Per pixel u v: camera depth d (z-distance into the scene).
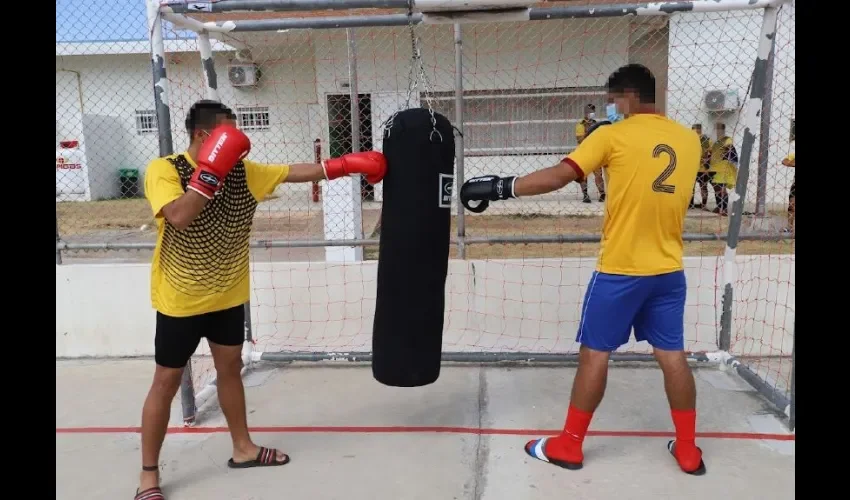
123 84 14.20
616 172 2.74
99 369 4.66
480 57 7.52
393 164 2.88
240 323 2.98
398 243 2.88
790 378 3.77
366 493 2.85
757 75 3.75
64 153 13.91
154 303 2.76
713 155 7.14
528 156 7.48
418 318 2.91
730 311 4.26
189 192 2.46
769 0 3.46
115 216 11.59
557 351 4.60
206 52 3.88
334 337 4.86
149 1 3.22
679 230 2.83
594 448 3.24
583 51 7.34
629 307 2.84
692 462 2.95
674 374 2.91
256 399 4.00
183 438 3.46
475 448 3.26
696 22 7.30
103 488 2.96
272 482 2.97
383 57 7.86
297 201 9.03
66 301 4.88
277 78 8.41
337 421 3.64
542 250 6.80
